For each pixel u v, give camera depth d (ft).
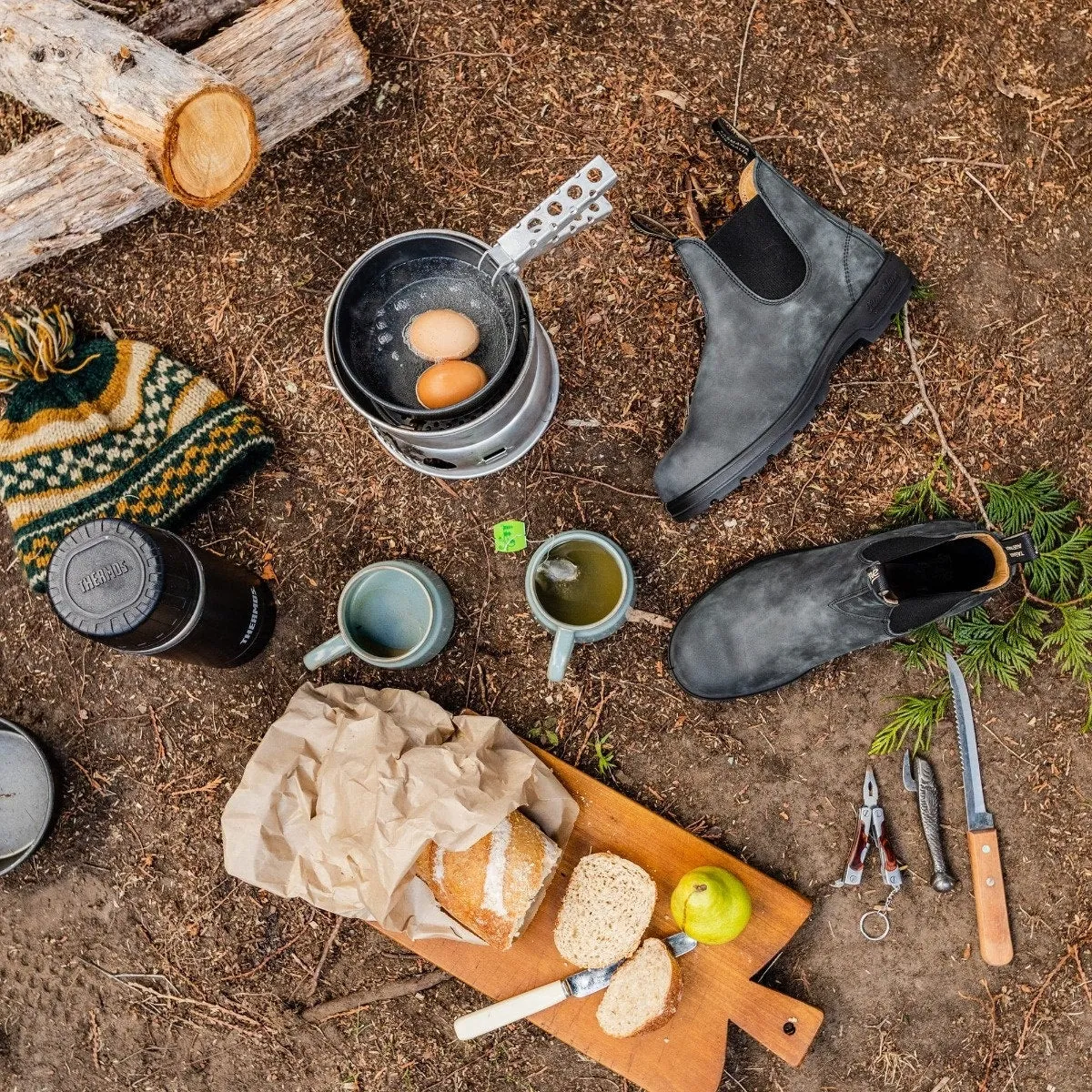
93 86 5.78
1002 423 7.10
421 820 6.17
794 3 7.18
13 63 6.03
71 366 7.33
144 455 7.28
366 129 7.43
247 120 5.96
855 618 6.28
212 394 7.35
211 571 6.67
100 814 7.76
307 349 7.48
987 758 7.12
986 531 6.07
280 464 7.55
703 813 7.23
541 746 7.31
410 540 7.45
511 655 7.36
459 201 7.38
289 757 6.69
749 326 6.64
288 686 7.54
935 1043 7.13
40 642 7.80
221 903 7.63
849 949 7.16
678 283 7.23
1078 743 7.06
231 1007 7.68
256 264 7.53
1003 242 7.11
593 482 7.32
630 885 6.65
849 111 7.19
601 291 7.29
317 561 7.52
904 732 7.09
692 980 6.89
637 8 7.27
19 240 7.20
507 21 7.34
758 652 6.77
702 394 6.87
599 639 7.02
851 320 6.55
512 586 7.38
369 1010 7.55
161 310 7.63
